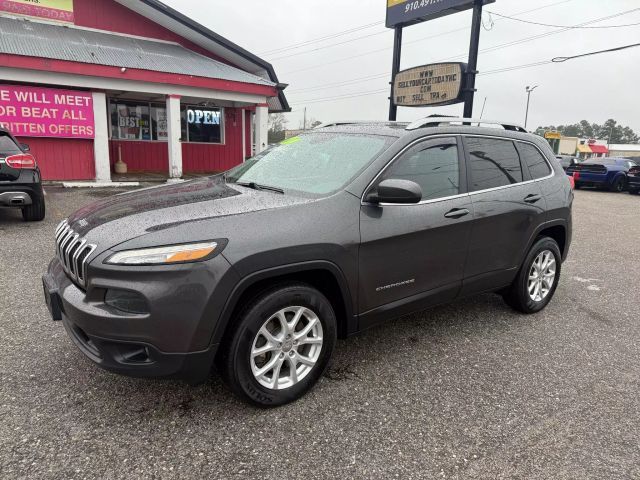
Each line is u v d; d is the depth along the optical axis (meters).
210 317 2.51
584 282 5.89
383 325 4.22
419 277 3.44
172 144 13.71
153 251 2.44
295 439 2.58
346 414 2.83
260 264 2.62
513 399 3.08
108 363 2.50
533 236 4.32
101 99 12.30
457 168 3.71
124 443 2.48
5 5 13.20
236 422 2.71
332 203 2.98
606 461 2.52
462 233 3.64
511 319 4.48
